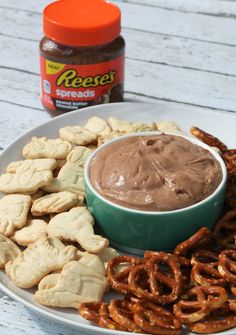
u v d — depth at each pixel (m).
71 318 0.50
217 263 0.52
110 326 0.48
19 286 0.52
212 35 0.86
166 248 0.56
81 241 0.54
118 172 0.55
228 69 0.80
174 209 0.53
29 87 0.78
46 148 0.63
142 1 0.93
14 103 0.75
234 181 0.60
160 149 0.56
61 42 0.66
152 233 0.54
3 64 0.82
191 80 0.78
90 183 0.56
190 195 0.54
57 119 0.67
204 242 0.54
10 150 0.64
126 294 0.51
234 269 0.51
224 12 0.91
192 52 0.83
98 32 0.65
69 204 0.57
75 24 0.65
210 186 0.55
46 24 0.66
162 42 0.85
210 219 0.56
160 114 0.69
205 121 0.69
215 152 0.58
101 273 0.52
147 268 0.52
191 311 0.50
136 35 0.86
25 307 0.53
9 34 0.87
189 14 0.90
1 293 0.55
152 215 0.53
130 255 0.57
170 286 0.51
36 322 0.53
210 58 0.82
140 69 0.80
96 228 0.57
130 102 0.71
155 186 0.54
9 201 0.58
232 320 0.49
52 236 0.55
